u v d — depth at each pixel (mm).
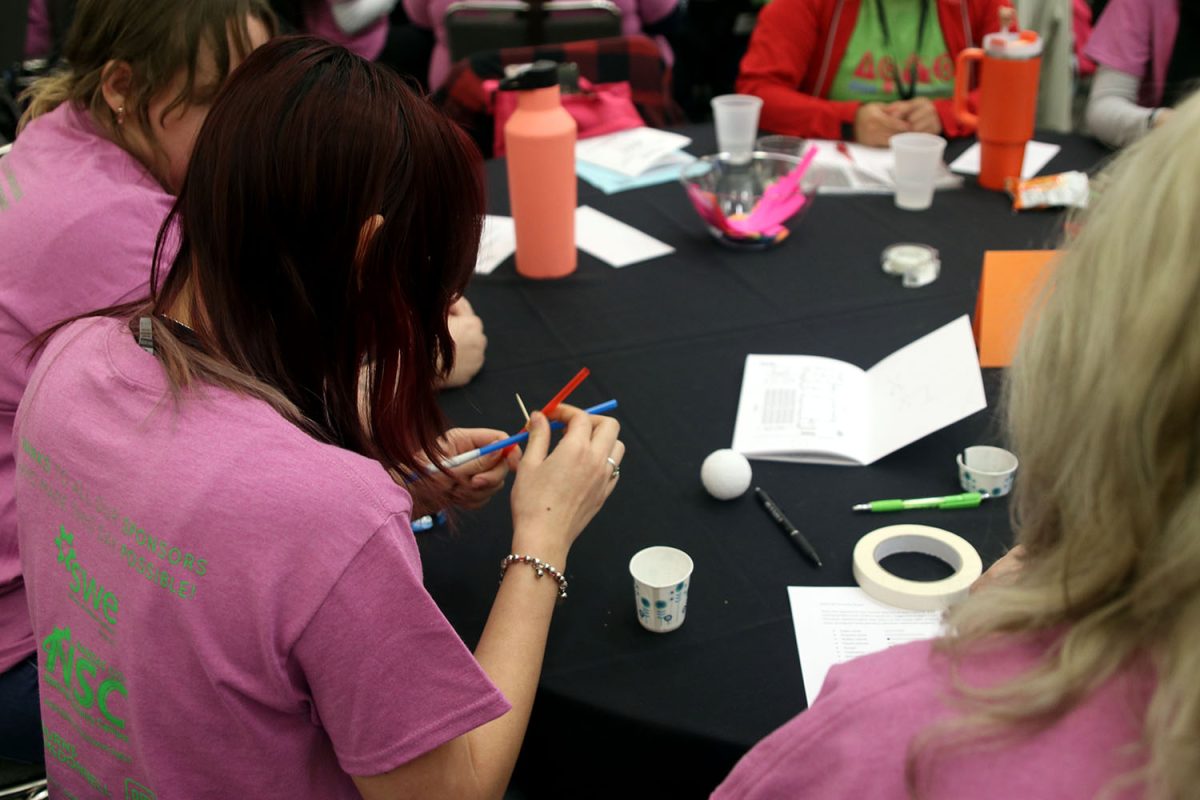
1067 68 2652
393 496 716
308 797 772
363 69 731
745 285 1662
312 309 747
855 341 1471
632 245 1816
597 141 2266
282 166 696
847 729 521
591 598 1011
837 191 2016
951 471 1184
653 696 891
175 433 713
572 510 945
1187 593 439
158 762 730
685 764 875
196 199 728
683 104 3836
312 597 675
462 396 1381
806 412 1283
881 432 1233
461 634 968
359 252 735
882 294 1609
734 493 1140
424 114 745
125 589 710
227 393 727
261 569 674
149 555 695
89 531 734
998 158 1939
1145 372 436
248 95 709
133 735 735
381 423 839
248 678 697
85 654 752
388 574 692
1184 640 434
